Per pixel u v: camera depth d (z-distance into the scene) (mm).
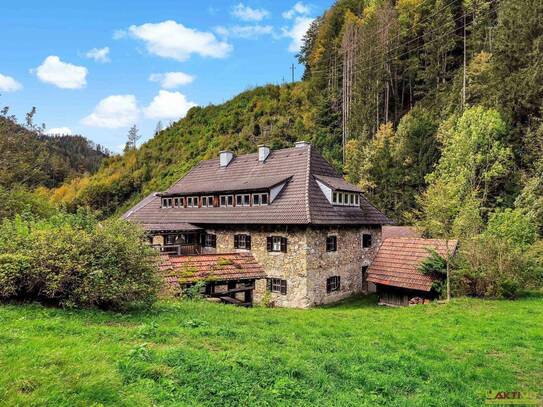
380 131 51531
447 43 55844
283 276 24469
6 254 10008
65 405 4863
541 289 21062
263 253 25656
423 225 27969
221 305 15570
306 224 23094
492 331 12289
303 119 73500
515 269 19422
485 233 22031
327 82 76062
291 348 8961
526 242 23531
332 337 10812
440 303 18250
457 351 10078
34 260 10086
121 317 10281
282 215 24641
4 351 6426
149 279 11883
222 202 29781
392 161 46906
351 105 60031
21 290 10398
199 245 30438
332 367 7746
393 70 60812
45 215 21641
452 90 48281
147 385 5855
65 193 77000
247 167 32094
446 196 20781
